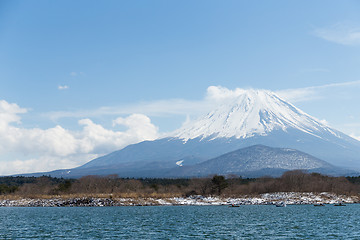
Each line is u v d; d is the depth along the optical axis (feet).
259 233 271.28
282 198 619.26
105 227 299.58
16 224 317.63
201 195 643.45
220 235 262.88
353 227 300.81
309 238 251.19
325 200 618.85
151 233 270.67
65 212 428.15
